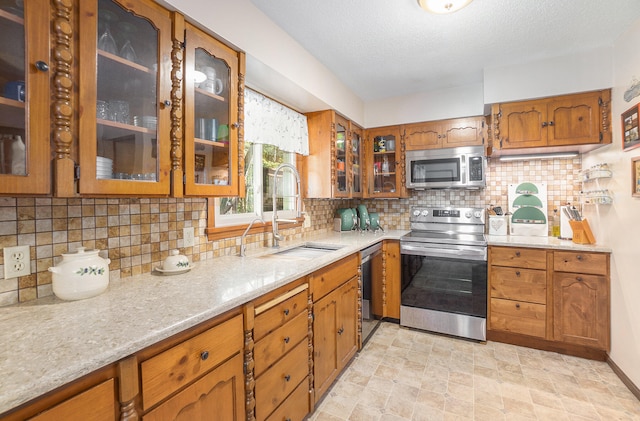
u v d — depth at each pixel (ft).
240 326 3.85
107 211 4.30
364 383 6.55
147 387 2.73
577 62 7.35
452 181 9.67
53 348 2.43
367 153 11.08
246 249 6.89
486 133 9.37
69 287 3.46
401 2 5.38
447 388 6.34
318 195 8.89
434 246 8.92
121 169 3.65
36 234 3.59
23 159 2.72
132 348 2.55
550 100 7.77
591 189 8.20
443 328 8.84
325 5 5.46
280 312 4.62
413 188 10.43
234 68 5.10
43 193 2.82
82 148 3.09
